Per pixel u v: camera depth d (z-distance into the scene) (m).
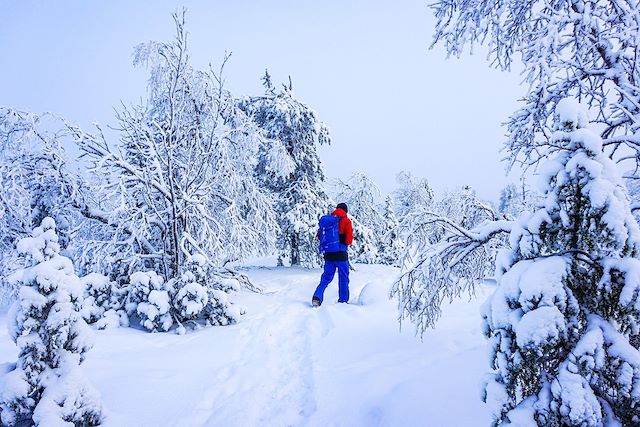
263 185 12.83
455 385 2.91
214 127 6.62
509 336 1.81
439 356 3.68
